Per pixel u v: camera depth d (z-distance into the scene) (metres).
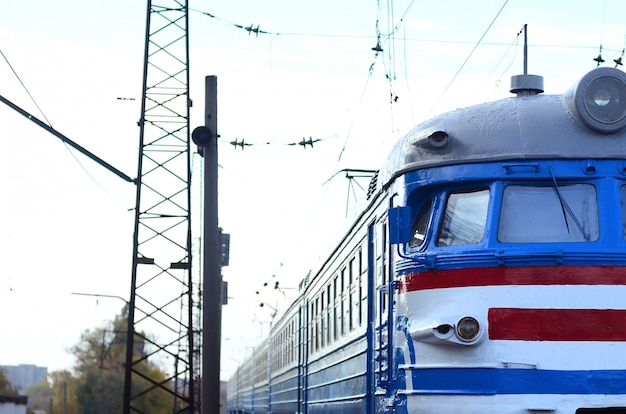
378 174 11.09
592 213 8.69
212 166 15.95
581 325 8.38
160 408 71.31
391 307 9.84
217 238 15.81
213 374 15.48
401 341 9.32
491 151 8.98
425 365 8.83
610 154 8.74
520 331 8.44
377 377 10.72
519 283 8.53
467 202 9.09
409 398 9.01
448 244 9.07
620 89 8.73
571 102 8.80
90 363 73.19
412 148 9.51
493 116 9.10
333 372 15.25
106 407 68.06
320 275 18.02
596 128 8.72
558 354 8.34
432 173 9.27
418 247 9.34
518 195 8.84
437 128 9.24
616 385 8.26
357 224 12.86
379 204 10.84
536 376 8.32
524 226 8.76
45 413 74.94
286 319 26.03
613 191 8.67
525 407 8.27
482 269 8.69
